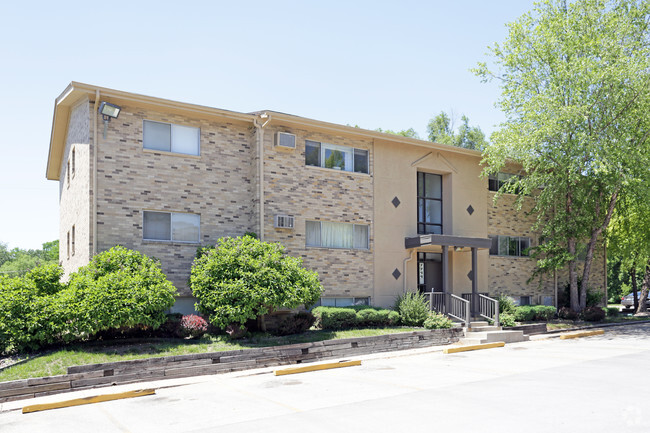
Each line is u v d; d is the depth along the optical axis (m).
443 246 21.81
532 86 23.61
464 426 7.89
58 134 21.80
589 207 24.36
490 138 23.83
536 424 7.88
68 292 14.12
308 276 16.88
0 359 13.39
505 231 25.84
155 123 18.00
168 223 17.92
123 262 15.23
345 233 21.14
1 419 9.73
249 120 19.09
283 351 15.23
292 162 19.88
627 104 21.72
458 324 20.27
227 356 14.29
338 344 16.45
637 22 22.77
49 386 11.62
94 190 16.52
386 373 13.30
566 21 22.78
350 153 21.59
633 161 21.23
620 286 50.38
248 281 15.62
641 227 27.94
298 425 8.34
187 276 17.92
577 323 23.86
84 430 8.66
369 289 21.34
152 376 13.06
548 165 23.41
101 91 16.58
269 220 19.09
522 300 26.16
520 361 14.65
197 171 18.48
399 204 22.55
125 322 13.88
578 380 11.36
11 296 13.58
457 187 24.30
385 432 7.75
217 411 9.62
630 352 15.89
